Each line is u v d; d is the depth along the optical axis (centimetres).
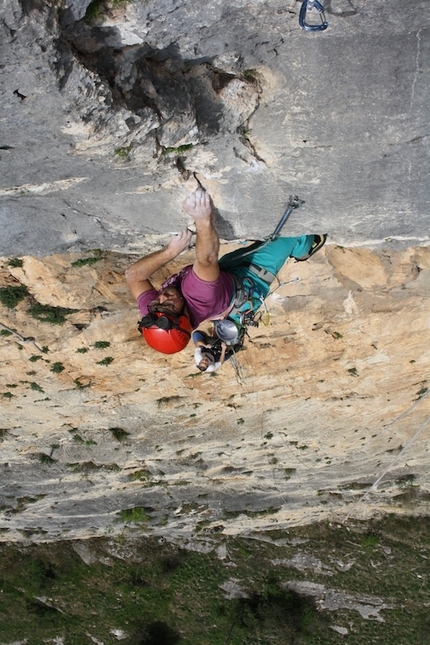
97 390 1148
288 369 1117
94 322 941
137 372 1096
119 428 1339
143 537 2098
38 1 339
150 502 1780
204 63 450
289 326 990
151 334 528
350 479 1708
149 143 463
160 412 1258
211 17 396
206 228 520
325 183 548
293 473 1645
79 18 367
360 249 826
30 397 1153
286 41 434
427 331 997
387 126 493
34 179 502
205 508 1852
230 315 590
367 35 428
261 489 1750
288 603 2041
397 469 1669
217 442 1431
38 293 875
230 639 2045
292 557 2061
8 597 2125
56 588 2125
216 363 604
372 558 2027
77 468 1522
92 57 400
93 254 809
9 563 2122
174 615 2081
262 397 1222
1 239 618
